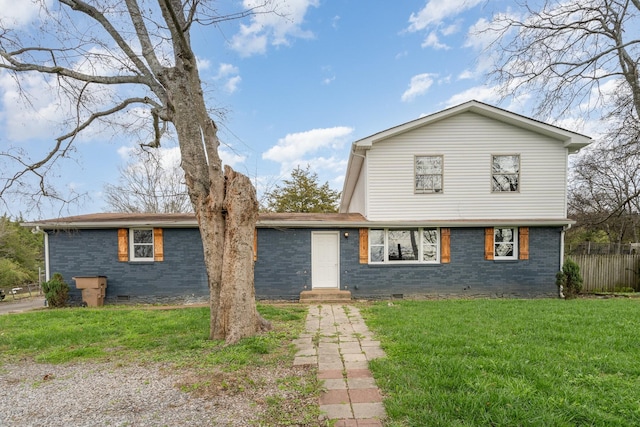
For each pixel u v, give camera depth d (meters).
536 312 7.24
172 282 10.54
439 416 2.84
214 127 5.80
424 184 11.10
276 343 5.27
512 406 2.94
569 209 20.42
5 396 3.62
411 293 10.77
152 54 6.23
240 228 5.47
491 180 11.07
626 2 10.56
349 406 3.16
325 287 10.74
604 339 5.00
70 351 5.14
